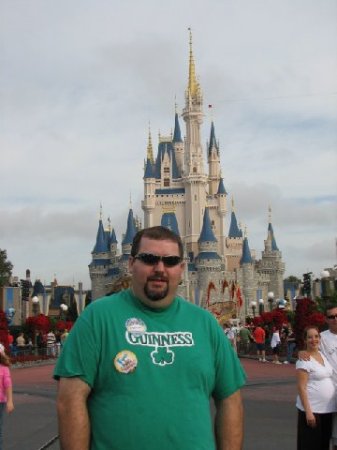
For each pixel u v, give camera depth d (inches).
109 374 176.9
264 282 6628.9
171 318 185.5
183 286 5999.0
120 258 6323.8
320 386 359.9
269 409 697.0
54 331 2320.4
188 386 178.2
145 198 7022.6
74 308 5118.1
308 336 365.1
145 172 7062.0
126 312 183.2
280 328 1855.3
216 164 7411.4
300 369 361.4
